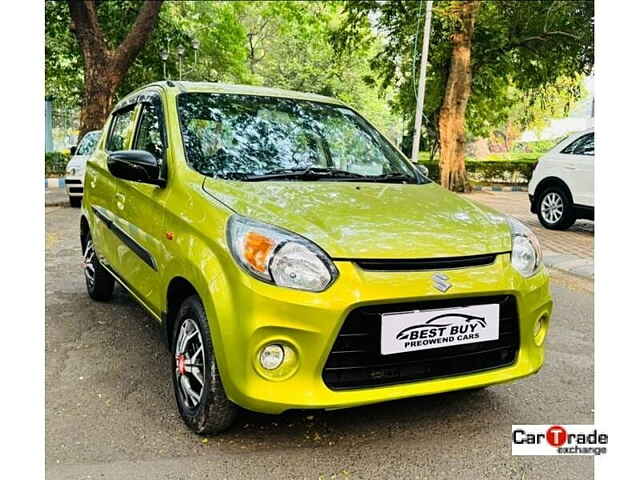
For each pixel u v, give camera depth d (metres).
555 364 3.90
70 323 4.42
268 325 2.38
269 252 2.46
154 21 16.73
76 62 22.41
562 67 20.03
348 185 3.25
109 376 3.49
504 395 3.38
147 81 23.75
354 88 42.47
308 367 2.42
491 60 20.77
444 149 18.27
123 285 3.99
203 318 2.69
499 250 2.81
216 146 3.38
